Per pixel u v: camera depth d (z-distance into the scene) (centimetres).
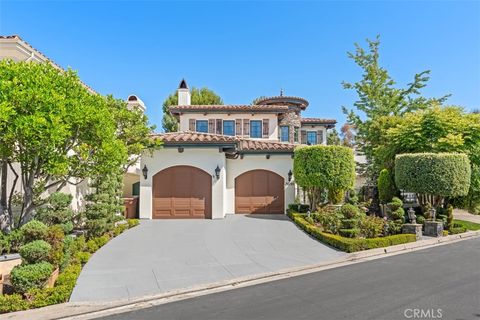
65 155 1091
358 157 3872
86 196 1370
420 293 793
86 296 767
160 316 666
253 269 1010
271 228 1720
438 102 2788
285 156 2344
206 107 2972
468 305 710
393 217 1684
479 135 2014
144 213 2048
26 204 1114
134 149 1728
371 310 681
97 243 1260
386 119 2722
